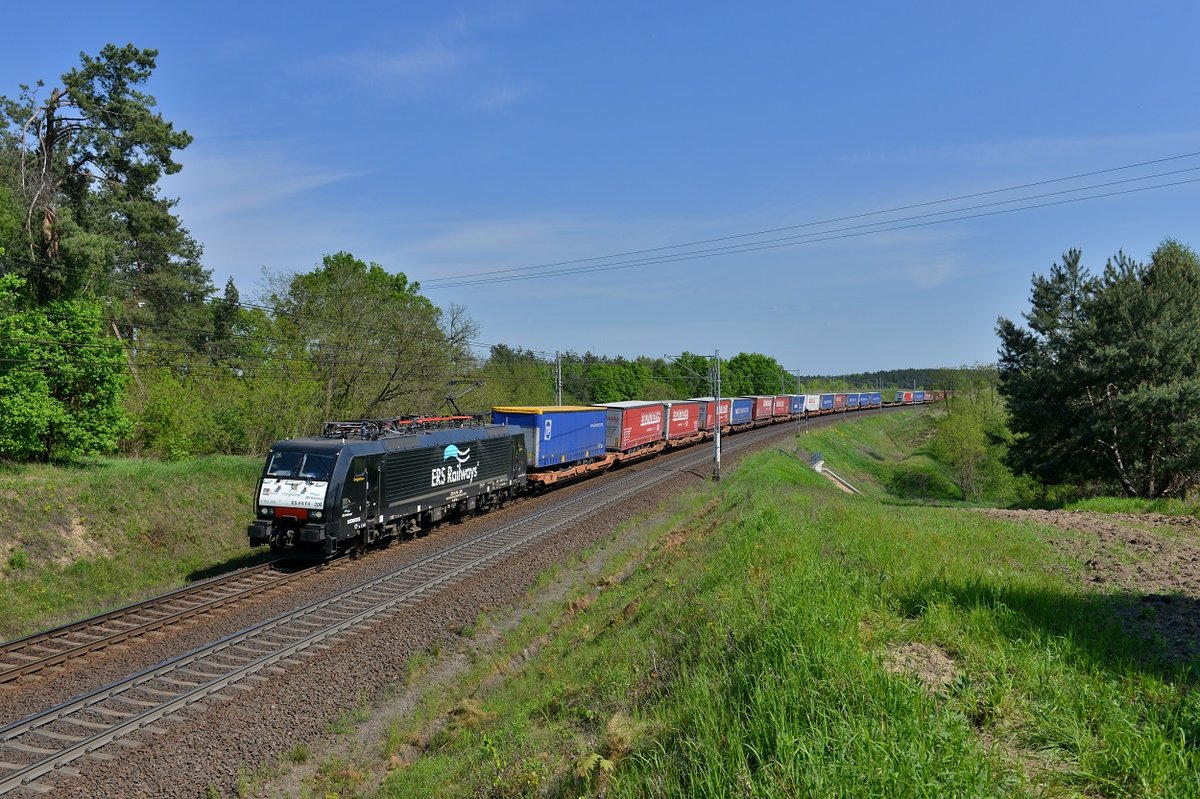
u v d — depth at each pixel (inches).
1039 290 1112.2
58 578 627.8
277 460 681.0
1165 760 191.3
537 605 592.4
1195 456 926.4
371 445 714.8
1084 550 559.8
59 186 1055.0
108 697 391.9
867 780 178.2
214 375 1176.2
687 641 364.2
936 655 290.2
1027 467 1133.7
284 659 452.4
